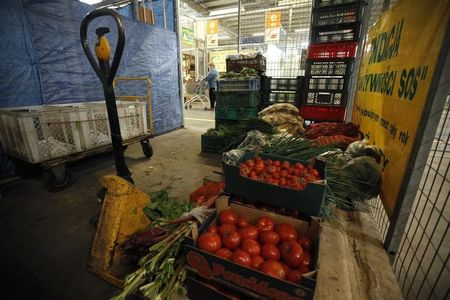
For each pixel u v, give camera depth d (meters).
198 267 0.98
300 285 0.79
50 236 1.75
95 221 1.81
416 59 1.22
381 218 1.60
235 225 1.19
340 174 1.52
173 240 1.11
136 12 4.30
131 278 1.03
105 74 1.63
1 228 1.84
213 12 8.72
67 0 2.96
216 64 11.79
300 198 1.21
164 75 4.75
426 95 1.06
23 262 1.51
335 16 3.10
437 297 1.28
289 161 1.61
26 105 2.75
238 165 1.46
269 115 3.14
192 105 9.81
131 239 1.34
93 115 2.60
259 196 1.32
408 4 1.43
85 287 1.33
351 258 1.18
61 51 2.99
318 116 3.50
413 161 1.10
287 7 6.16
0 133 2.41
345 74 3.20
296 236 1.09
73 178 2.70
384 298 0.98
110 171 2.98
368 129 2.11
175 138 4.59
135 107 3.12
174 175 2.84
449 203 2.15
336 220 1.46
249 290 0.89
